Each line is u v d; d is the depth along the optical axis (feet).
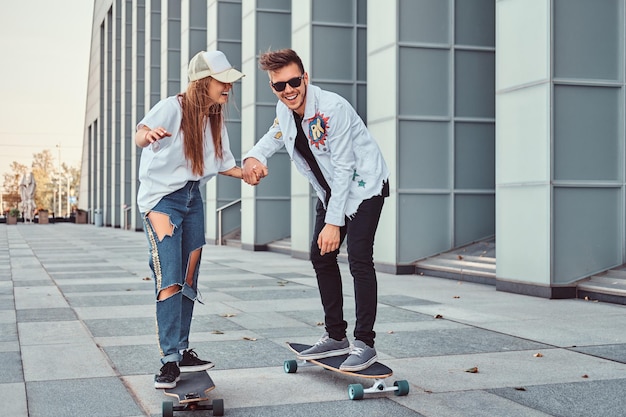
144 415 12.47
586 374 15.53
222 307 25.98
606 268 29.22
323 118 13.70
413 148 39.52
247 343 18.98
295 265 46.01
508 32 30.68
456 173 40.29
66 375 15.38
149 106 118.01
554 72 28.58
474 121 40.55
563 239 28.71
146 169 13.12
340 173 13.83
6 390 14.10
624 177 29.48
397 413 12.64
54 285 33.42
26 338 19.71
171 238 13.09
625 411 12.80
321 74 50.29
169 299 13.05
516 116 30.27
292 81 13.57
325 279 15.11
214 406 12.32
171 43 103.04
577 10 28.91
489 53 40.78
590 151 29.09
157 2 118.11
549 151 28.48
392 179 39.34
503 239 31.04
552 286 28.45
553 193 28.53
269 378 15.14
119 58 153.89
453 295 29.66
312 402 13.32
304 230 51.37
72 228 143.95
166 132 12.36
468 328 21.42
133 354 17.53
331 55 50.52
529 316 23.82
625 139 29.43
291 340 19.45
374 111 41.34
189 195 13.42
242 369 15.97
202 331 20.88
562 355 17.57
